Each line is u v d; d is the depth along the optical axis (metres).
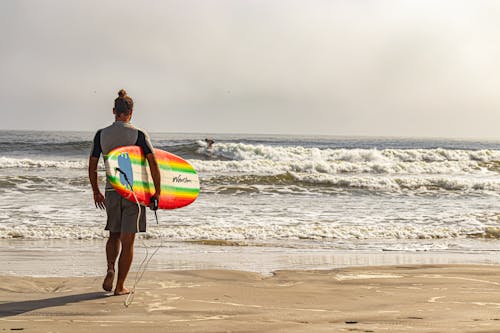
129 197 4.52
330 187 18.19
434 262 7.23
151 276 5.75
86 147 37.34
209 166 24.52
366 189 18.02
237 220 11.25
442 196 16.70
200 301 4.43
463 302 4.49
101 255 7.52
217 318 3.80
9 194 14.98
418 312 4.05
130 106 4.75
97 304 4.28
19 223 10.40
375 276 5.88
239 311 4.06
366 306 4.31
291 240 9.12
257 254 7.76
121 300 4.45
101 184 17.42
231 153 30.88
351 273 6.08
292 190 17.33
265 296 4.69
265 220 11.32
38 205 12.91
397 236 9.63
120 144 4.64
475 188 18.59
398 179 18.66
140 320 3.72
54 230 9.48
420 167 25.75
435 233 9.80
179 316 3.86
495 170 26.12
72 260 7.09
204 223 10.78
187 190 5.12
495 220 11.54
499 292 4.98
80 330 3.42
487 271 6.20
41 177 18.20
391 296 4.75
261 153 30.91
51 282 5.39
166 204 4.90
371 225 10.73
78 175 20.55
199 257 7.43
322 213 12.52
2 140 63.25
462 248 8.58
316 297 4.68
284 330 3.42
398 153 30.67
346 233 9.70
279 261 7.17
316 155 30.81
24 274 6.11
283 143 67.88
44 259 7.14
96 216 11.39
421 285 5.36
